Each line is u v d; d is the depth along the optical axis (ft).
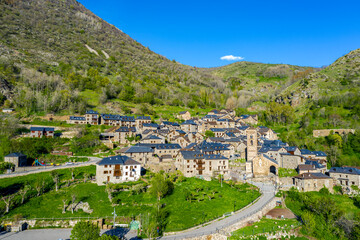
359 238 214.28
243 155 418.51
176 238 196.13
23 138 405.18
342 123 557.33
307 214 230.07
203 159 353.31
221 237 202.90
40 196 264.11
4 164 306.96
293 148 410.11
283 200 282.77
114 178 304.50
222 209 250.78
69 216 233.55
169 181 286.25
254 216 237.25
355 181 328.70
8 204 233.14
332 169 360.07
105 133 467.11
